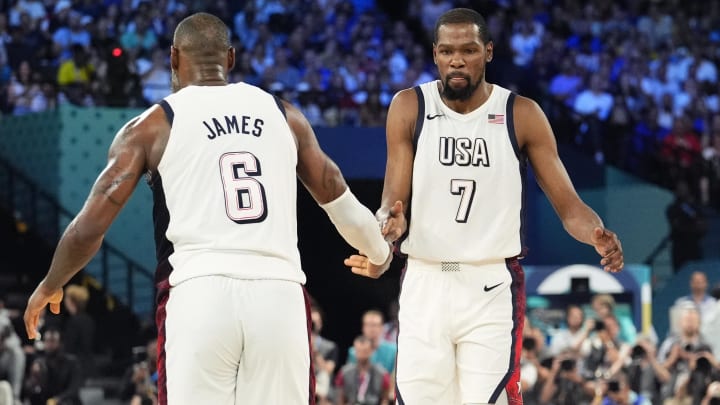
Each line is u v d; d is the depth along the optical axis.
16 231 23.83
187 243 5.72
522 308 7.21
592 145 26.11
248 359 5.64
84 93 24.09
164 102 5.94
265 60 26.69
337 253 25.11
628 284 17.48
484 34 7.11
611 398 15.16
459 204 7.15
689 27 30.89
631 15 30.78
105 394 19.80
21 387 16.44
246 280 5.64
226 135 5.84
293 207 5.93
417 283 7.21
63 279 5.88
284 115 6.04
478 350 7.05
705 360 15.13
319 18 28.00
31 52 24.78
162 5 26.62
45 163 23.58
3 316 16.61
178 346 5.61
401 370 7.19
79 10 26.42
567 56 28.39
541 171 7.21
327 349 16.95
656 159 26.59
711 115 28.28
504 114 7.20
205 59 6.11
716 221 25.89
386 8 30.31
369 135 23.77
